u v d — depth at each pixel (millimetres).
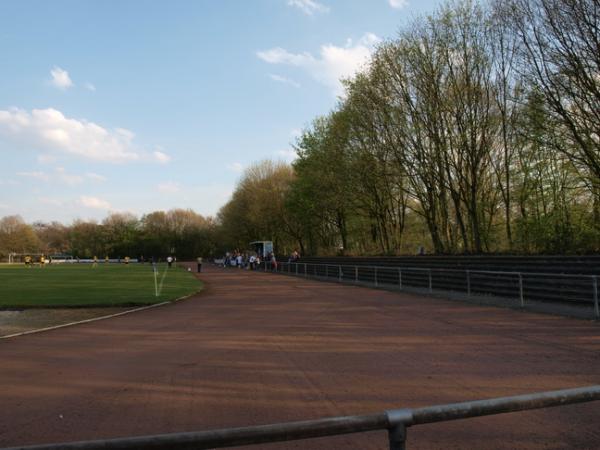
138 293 22828
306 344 10016
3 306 17453
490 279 18578
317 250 56219
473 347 9180
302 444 4734
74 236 129625
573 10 17625
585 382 6570
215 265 87500
